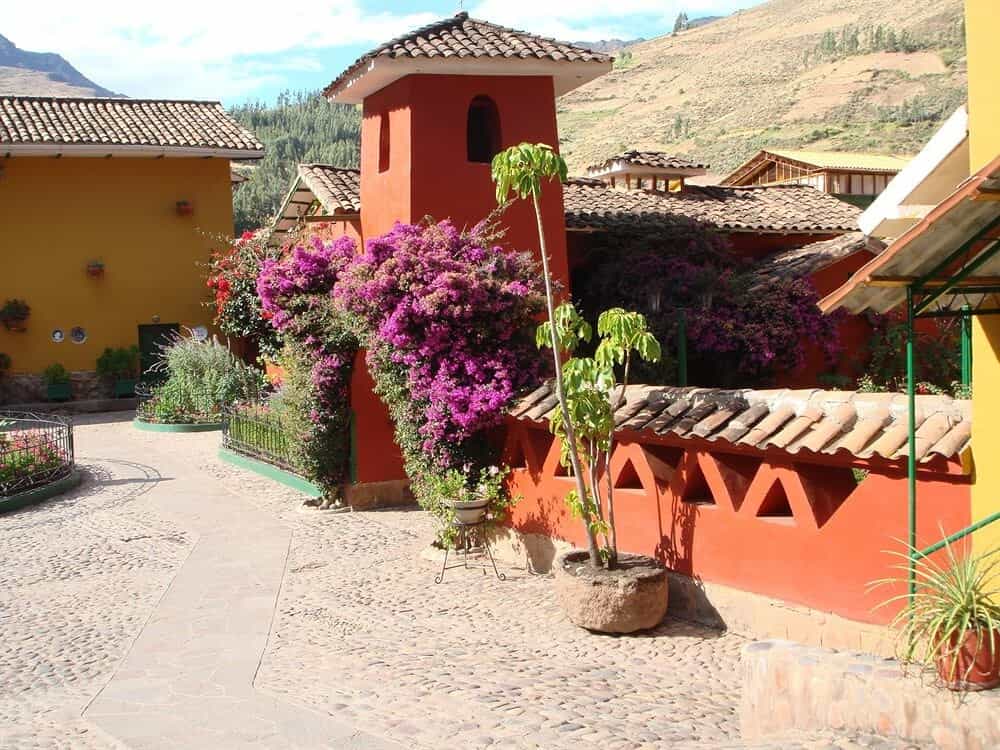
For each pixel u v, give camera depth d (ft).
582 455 34.04
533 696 25.31
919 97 279.69
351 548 43.55
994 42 22.36
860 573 26.45
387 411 51.34
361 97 54.29
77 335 94.02
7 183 91.09
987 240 21.16
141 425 83.61
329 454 50.88
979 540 23.11
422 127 48.57
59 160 92.79
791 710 20.20
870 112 277.23
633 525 34.32
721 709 24.06
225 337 97.66
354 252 51.16
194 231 97.40
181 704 26.43
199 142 94.38
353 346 49.39
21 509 54.85
